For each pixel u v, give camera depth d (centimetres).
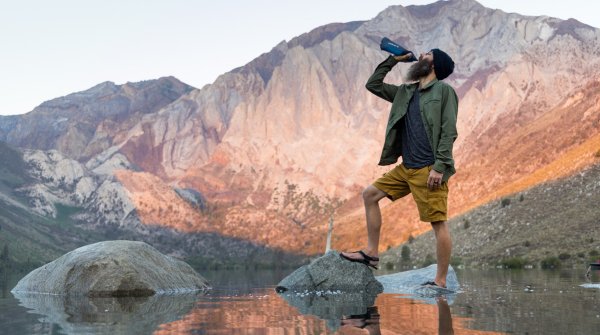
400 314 541
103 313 594
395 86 781
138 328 451
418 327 439
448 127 702
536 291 915
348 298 791
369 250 799
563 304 623
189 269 1212
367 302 705
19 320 523
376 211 787
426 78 734
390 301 711
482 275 2608
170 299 827
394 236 19712
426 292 810
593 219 10256
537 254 9669
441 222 760
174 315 561
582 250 9019
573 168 13212
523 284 1283
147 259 1068
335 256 1062
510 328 423
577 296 765
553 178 13475
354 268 1032
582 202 11350
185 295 936
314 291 1018
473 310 565
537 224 11394
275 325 466
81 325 475
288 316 541
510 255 10238
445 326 441
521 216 12244
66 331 432
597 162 12575
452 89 715
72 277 1009
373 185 774
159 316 552
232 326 462
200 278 1225
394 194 766
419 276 1152
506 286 1166
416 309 588
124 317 545
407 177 738
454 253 12144
